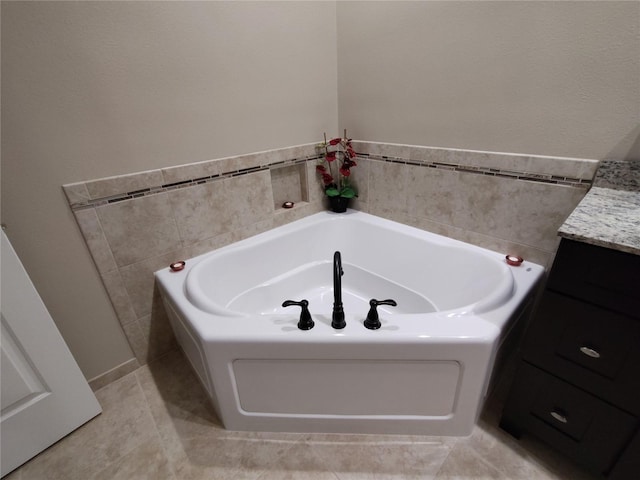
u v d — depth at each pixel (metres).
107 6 1.09
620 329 0.82
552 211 1.28
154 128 1.31
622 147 1.06
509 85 1.24
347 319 1.07
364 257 1.89
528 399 1.09
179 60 1.29
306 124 1.80
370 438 1.22
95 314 1.38
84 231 1.25
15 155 1.05
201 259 1.56
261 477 1.11
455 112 1.43
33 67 1.02
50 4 1.00
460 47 1.32
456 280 1.53
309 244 1.89
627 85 1.00
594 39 1.02
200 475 1.13
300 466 1.14
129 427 1.30
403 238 1.73
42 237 1.17
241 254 1.63
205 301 1.21
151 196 1.37
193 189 1.48
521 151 1.29
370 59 1.65
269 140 1.68
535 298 1.41
